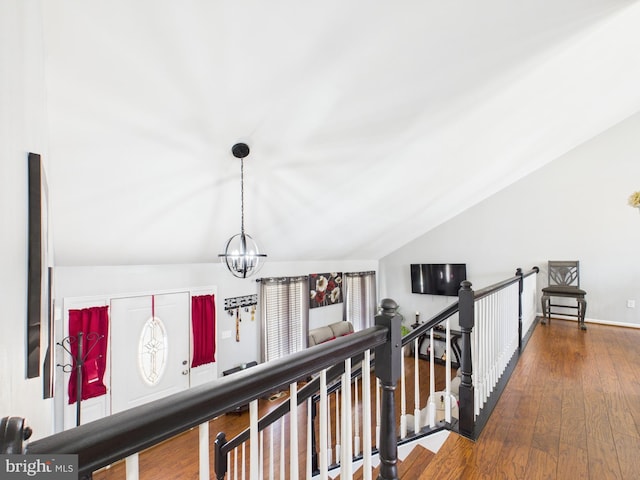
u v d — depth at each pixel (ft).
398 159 11.69
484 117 10.55
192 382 15.03
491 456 5.51
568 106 11.86
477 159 13.80
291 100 7.56
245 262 9.41
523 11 6.55
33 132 3.26
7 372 2.06
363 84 7.63
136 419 1.63
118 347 12.71
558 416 6.70
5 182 2.08
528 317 14.49
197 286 15.31
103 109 6.39
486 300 7.43
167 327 14.20
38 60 3.69
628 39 8.73
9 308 2.18
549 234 18.35
